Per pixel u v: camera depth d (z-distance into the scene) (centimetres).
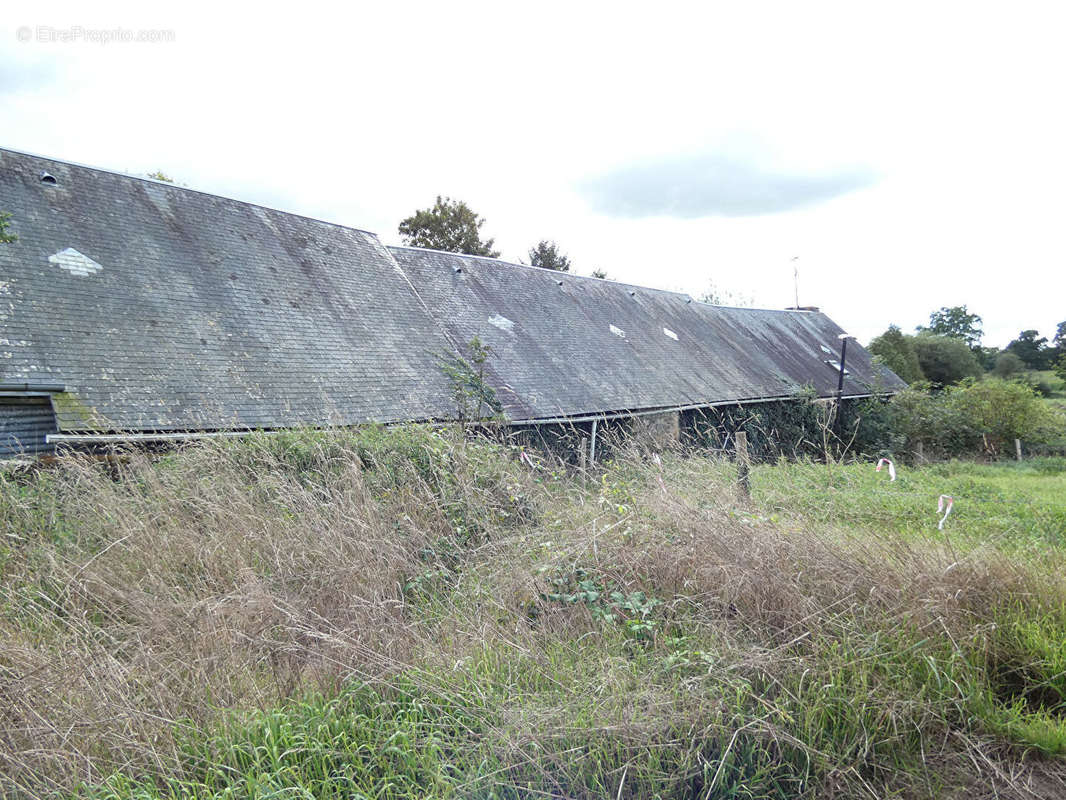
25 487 625
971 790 334
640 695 349
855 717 352
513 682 374
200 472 636
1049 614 447
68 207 1249
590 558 488
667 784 313
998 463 2139
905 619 420
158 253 1301
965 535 667
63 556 490
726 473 746
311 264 1578
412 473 644
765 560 457
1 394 905
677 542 496
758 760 332
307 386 1235
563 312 2123
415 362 1486
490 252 4128
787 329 3322
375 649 393
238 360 1196
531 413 1484
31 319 1013
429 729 334
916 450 2302
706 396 2041
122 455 675
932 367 5075
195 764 311
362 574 470
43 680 338
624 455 828
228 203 1566
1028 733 362
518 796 305
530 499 652
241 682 365
